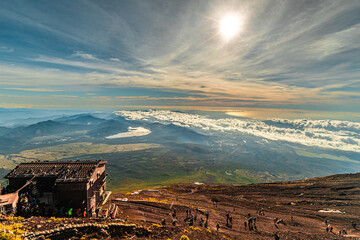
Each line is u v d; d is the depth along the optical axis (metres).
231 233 44.00
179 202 75.06
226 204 81.69
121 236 24.88
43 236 18.06
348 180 108.12
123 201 59.94
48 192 44.62
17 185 44.28
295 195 95.75
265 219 60.41
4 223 19.56
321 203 80.06
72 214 40.81
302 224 56.25
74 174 44.94
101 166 54.16
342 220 59.34
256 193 105.50
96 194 49.81
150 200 68.62
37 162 49.78
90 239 21.33
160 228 31.64
